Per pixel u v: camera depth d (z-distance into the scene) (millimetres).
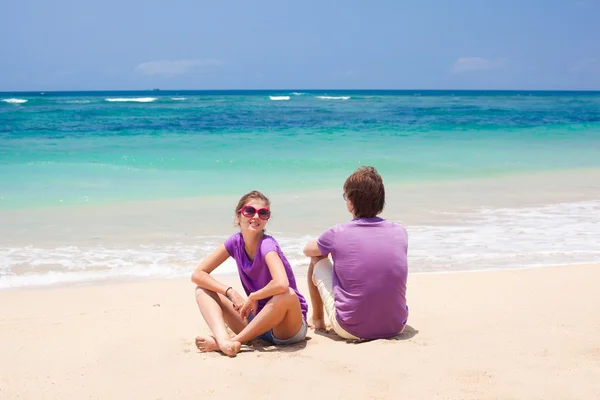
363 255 3939
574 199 11117
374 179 4055
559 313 4551
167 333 4254
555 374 3150
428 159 16438
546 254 7324
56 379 3285
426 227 8781
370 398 2920
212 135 22875
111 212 9695
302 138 21938
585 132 25062
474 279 6062
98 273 6520
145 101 58125
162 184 12359
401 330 4070
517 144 20453
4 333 4223
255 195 4059
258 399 2943
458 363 3354
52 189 11547
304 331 4039
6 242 7762
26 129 24656
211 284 4062
